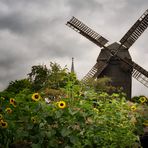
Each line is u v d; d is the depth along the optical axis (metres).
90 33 34.53
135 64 34.00
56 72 20.97
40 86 23.20
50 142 7.66
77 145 7.93
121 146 8.98
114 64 34.28
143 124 9.91
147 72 33.97
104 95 9.84
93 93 9.36
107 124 8.96
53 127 7.79
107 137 8.72
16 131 7.98
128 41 34.72
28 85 25.00
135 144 9.41
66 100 8.13
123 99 9.86
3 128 8.22
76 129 7.82
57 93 10.09
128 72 34.03
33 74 25.72
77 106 8.05
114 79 33.97
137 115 9.88
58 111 7.67
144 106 10.61
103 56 34.72
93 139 8.31
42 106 7.82
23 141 8.38
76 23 33.75
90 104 8.12
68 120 7.77
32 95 7.96
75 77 9.15
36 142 7.82
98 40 34.56
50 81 18.97
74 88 8.71
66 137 7.76
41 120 7.89
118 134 8.95
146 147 12.34
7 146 8.22
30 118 7.97
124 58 34.12
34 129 7.86
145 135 11.72
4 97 9.02
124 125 9.25
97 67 34.59
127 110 9.80
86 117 8.24
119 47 34.59
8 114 8.27
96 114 8.55
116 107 9.41
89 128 8.20
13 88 25.14
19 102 8.20
